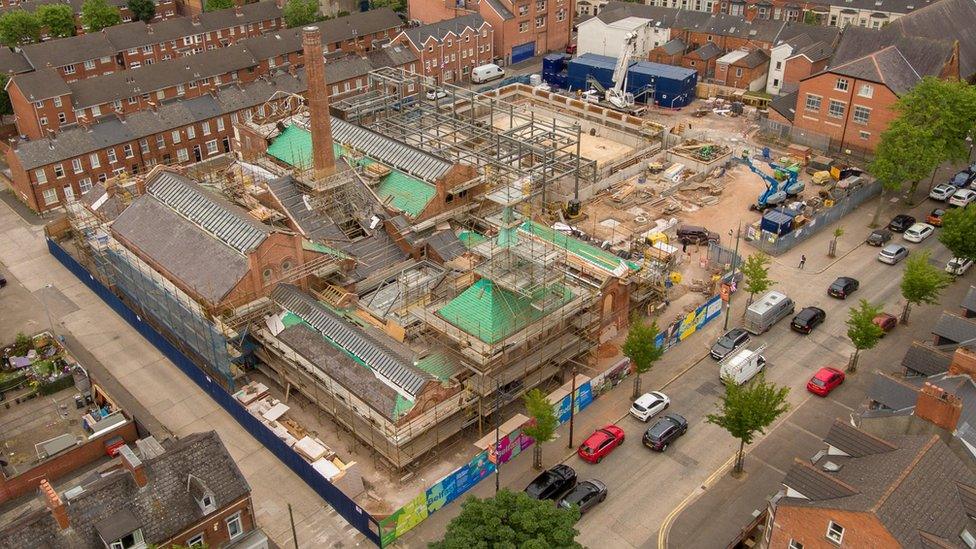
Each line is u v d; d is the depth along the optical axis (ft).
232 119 372.58
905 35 378.73
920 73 355.56
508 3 487.61
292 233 229.86
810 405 215.72
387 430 189.47
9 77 384.27
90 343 247.50
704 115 418.92
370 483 192.34
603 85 444.96
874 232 294.46
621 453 200.85
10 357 233.35
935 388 158.20
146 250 246.27
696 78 437.58
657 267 254.88
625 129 398.62
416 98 391.86
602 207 323.37
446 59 459.32
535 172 319.47
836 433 161.27
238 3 548.72
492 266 202.18
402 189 283.59
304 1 522.88
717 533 177.17
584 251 244.22
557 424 204.03
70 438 194.59
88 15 484.33
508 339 198.59
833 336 244.01
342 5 581.53
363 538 177.88
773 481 191.11
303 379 215.31
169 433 208.54
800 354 236.43
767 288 265.13
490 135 329.72
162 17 558.56
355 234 266.98
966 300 215.72
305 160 298.35
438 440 195.00
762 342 241.76
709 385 224.12
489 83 460.14
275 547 175.01
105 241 265.54
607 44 470.80
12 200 336.90
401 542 176.04
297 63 435.12
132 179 297.12
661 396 212.84
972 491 141.49
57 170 323.98
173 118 354.74
